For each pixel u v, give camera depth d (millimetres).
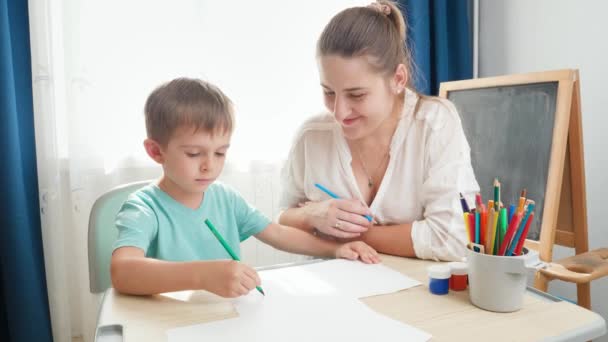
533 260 623
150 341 563
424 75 1810
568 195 1248
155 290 686
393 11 967
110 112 1532
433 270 708
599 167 1464
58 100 1474
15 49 1411
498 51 1855
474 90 1480
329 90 920
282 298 688
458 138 984
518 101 1317
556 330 582
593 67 1475
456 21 1899
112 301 681
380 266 835
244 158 1712
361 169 1078
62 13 1428
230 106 898
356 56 844
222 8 1630
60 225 1469
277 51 1706
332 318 619
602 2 1435
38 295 1429
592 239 1495
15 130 1366
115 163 1555
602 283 1486
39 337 1421
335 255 921
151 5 1552
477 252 650
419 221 937
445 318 619
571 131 1214
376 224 1059
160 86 887
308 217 1015
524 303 664
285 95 1734
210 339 563
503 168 1347
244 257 1747
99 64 1501
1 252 1402
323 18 1760
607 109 1436
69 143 1471
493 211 636
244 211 1025
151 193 914
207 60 1627
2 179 1368
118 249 762
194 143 826
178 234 897
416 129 1012
